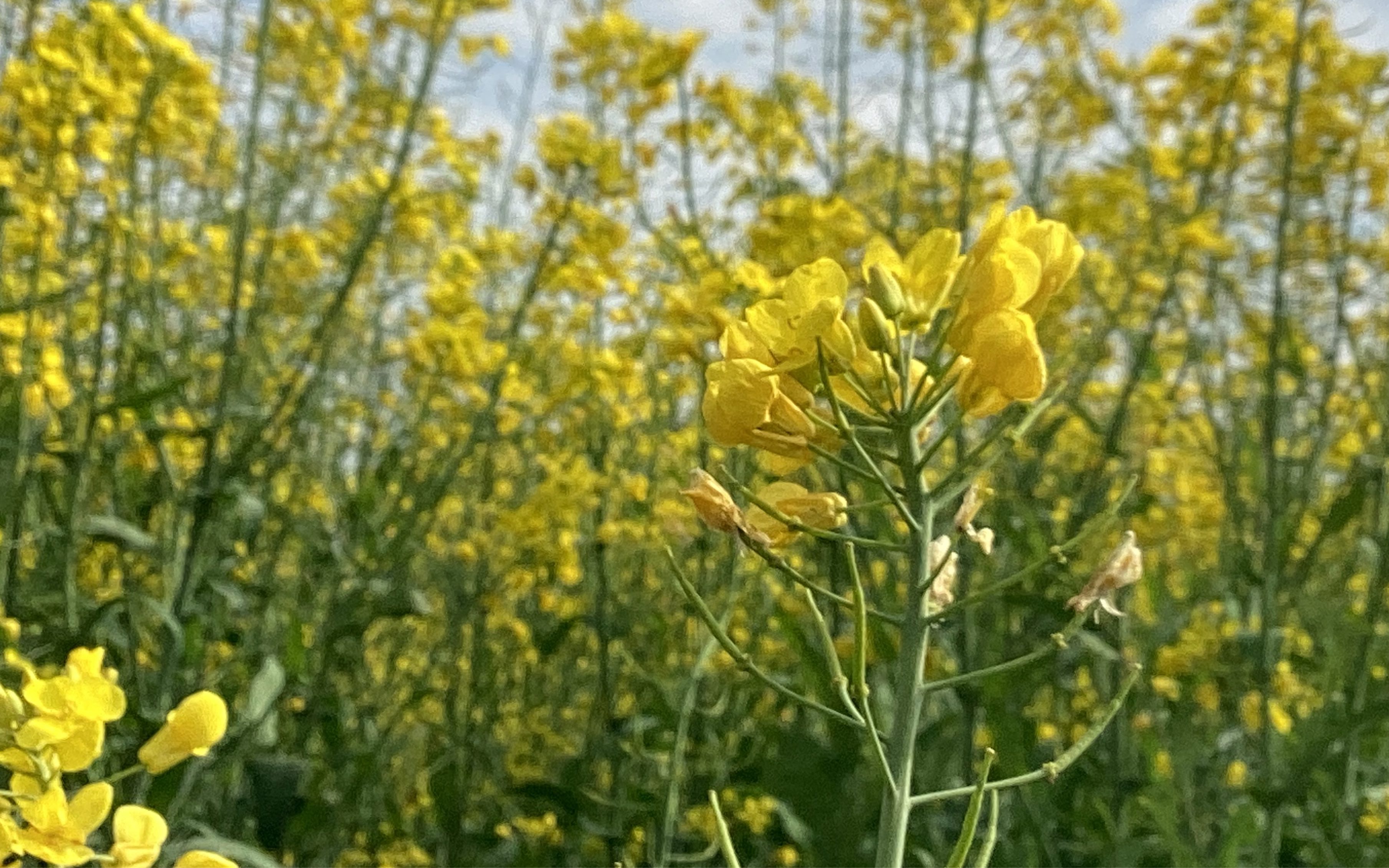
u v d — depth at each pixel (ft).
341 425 21.89
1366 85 15.71
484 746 16.20
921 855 10.97
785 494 4.66
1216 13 15.72
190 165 15.30
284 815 11.55
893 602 12.01
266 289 17.04
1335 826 12.20
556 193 15.55
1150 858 12.44
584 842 14.64
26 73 11.31
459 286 16.25
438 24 14.35
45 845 4.48
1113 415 17.92
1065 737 15.12
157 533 14.97
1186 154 17.07
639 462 17.62
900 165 16.76
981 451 4.48
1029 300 4.51
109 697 4.74
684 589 4.36
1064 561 4.27
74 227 12.80
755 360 4.59
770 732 14.17
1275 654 12.90
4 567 11.54
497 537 16.19
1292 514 15.88
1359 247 17.25
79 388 12.79
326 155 16.80
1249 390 18.89
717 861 13.91
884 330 4.49
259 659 14.01
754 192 17.39
